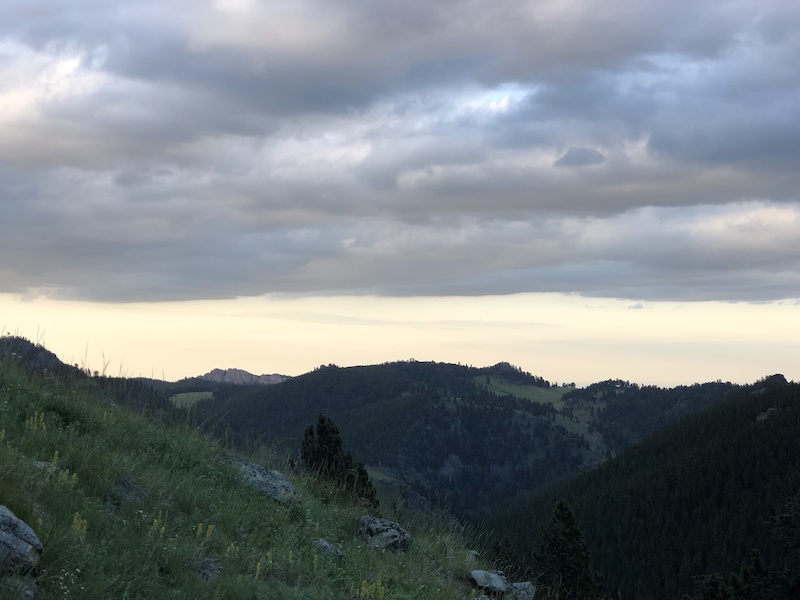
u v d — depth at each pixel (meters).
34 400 10.39
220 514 9.17
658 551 151.62
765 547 133.50
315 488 13.25
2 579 5.43
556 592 13.77
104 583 6.11
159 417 12.80
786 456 163.00
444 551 11.90
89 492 8.01
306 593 7.79
